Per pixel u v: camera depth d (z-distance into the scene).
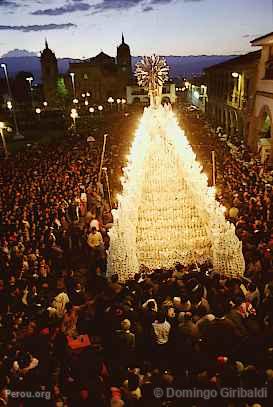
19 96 94.38
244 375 8.12
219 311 10.61
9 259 14.51
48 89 96.25
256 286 11.73
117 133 45.94
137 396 8.05
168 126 21.59
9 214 17.94
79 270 14.96
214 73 57.41
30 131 60.25
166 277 12.27
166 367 9.71
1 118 67.88
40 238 16.12
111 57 106.44
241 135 42.50
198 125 49.84
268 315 10.90
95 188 21.97
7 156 37.50
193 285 11.37
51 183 23.14
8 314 11.59
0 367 9.18
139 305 11.08
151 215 16.61
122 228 13.59
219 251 13.19
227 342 9.56
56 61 96.31
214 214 13.76
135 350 10.20
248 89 37.38
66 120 67.50
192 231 15.72
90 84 96.12
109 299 11.88
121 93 97.69
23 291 12.46
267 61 32.09
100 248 15.63
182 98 106.00
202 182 16.08
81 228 17.70
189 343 9.56
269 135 34.59
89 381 9.04
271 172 24.73
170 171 18.98
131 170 17.80
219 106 54.12
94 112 79.88
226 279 12.15
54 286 13.55
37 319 11.40
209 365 8.88
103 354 10.32
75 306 12.18
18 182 24.11
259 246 13.69
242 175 22.41
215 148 32.75
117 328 10.43
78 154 33.06
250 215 16.78
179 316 10.18
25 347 10.23
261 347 9.68
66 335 10.93
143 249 15.03
